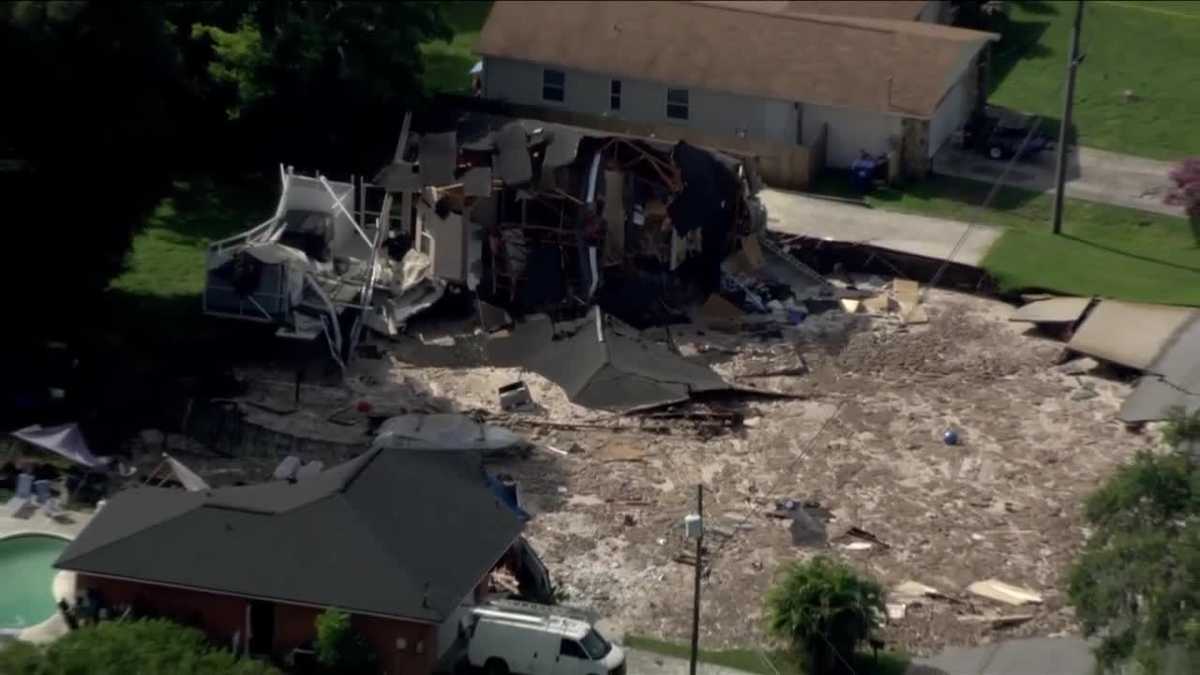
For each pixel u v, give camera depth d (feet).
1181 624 497.05
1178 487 547.08
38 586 618.85
